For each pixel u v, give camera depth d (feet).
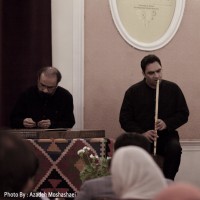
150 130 19.49
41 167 16.40
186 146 23.49
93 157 13.88
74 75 22.33
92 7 22.44
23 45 21.47
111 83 22.75
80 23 22.27
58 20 22.15
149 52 23.12
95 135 16.99
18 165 6.72
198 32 23.57
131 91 20.49
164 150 19.80
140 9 22.98
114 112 22.79
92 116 22.58
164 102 20.22
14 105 20.59
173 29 23.24
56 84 19.17
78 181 16.46
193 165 23.58
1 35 21.15
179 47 23.43
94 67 22.58
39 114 19.77
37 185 16.34
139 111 20.33
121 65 22.81
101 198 9.75
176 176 23.43
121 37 22.77
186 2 23.43
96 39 22.54
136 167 6.95
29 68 21.48
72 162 16.48
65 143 16.53
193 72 23.61
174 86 20.47
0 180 6.72
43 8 21.49
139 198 6.81
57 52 22.18
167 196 5.34
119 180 6.95
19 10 21.39
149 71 19.71
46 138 16.71
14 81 21.40
